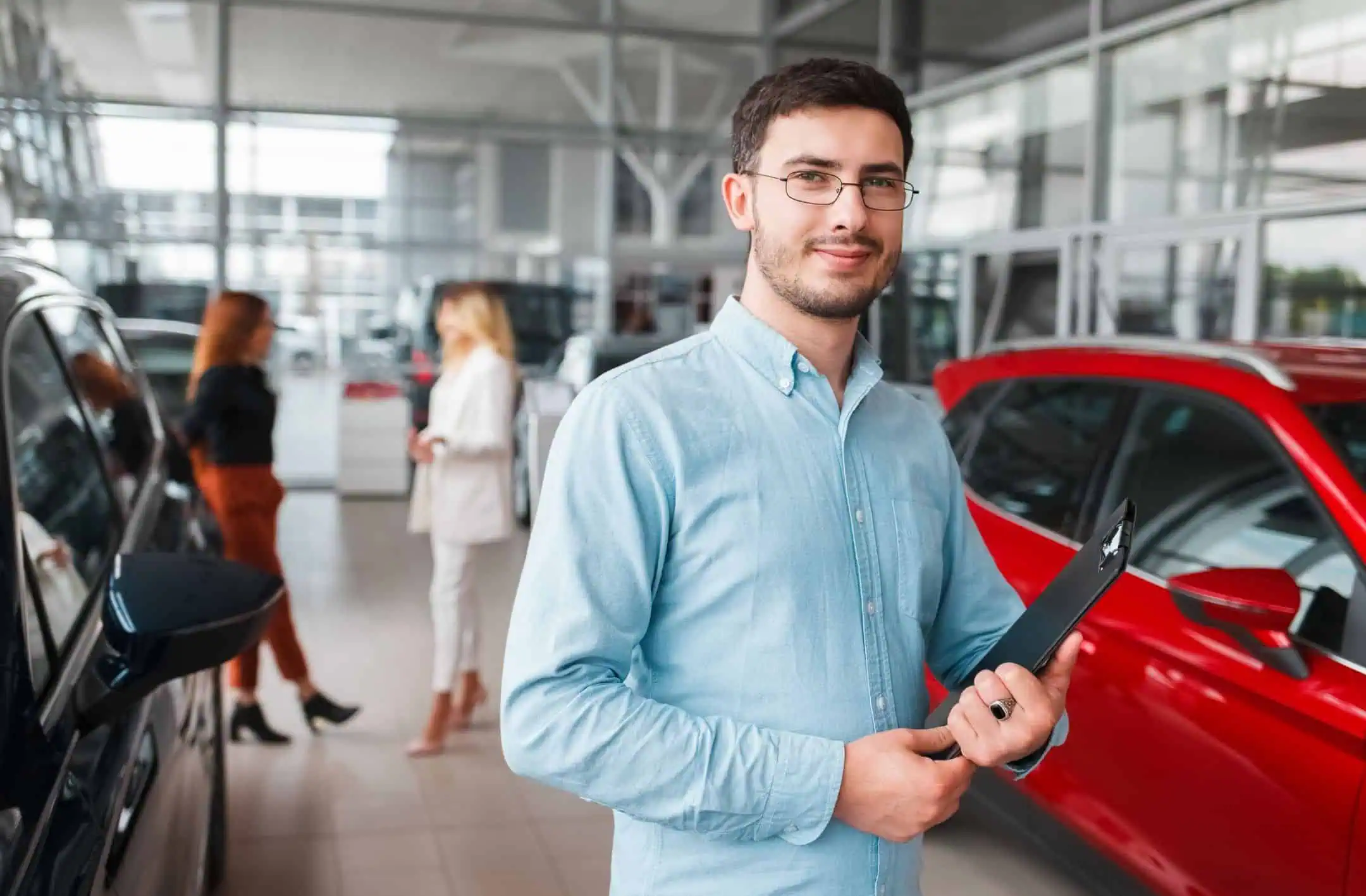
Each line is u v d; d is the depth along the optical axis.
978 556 1.42
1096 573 1.08
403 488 9.94
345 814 3.63
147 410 2.94
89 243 9.86
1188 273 7.03
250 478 4.06
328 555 7.49
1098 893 2.61
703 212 11.30
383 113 10.51
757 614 1.19
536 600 1.16
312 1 10.21
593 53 10.97
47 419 1.90
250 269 10.27
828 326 1.26
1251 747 2.17
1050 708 1.08
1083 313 7.86
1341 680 2.05
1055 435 3.08
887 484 1.29
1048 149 8.26
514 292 10.92
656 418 1.20
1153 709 2.41
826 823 1.12
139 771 1.48
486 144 10.80
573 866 3.33
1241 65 6.64
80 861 1.16
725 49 11.25
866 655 1.22
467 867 3.31
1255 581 2.11
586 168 11.05
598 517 1.17
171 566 1.48
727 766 1.11
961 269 9.23
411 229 10.66
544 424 7.03
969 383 3.53
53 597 1.51
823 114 1.19
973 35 9.06
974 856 3.32
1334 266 6.05
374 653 5.33
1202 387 2.67
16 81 9.51
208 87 10.09
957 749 1.12
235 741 4.22
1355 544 2.16
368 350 10.54
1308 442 2.34
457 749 4.19
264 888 3.16
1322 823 2.04
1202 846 2.29
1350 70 5.91
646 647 1.23
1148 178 7.37
